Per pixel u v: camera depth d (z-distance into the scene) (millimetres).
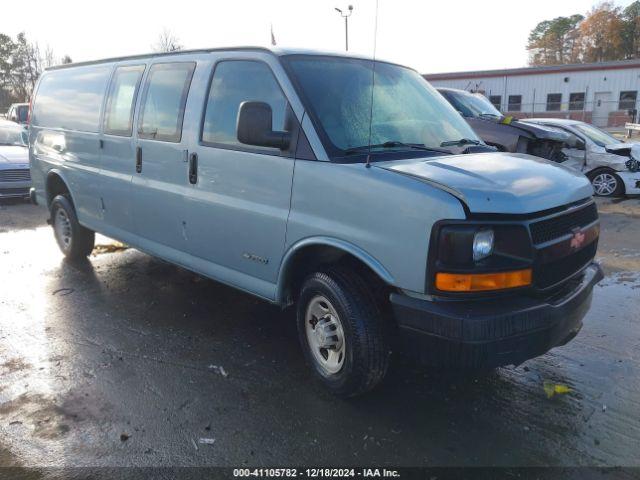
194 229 4473
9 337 4578
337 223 3389
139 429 3332
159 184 4758
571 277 3436
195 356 4262
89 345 4438
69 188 6199
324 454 3109
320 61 4008
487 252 2965
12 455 3092
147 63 5039
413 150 3725
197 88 4391
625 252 7434
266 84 3891
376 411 3525
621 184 11758
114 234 5582
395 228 3090
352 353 3367
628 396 3697
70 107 6184
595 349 4410
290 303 3979
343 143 3557
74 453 3111
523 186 3188
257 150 3859
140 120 4957
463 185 3035
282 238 3721
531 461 3041
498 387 3811
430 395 3713
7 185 10414
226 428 3346
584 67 34062
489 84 37156
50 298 5469
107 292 5637
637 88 33000
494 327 2896
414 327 3053
